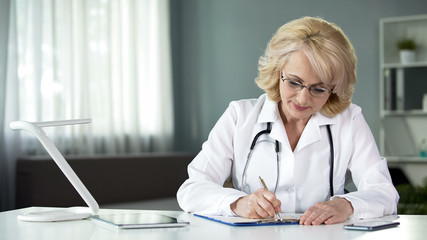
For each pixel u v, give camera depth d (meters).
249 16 5.00
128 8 4.52
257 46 4.98
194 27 5.13
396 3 4.70
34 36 3.77
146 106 4.68
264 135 1.60
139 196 3.89
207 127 5.07
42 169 3.33
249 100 1.71
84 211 1.45
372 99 4.73
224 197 1.38
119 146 4.41
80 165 3.52
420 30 4.57
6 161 3.62
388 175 1.53
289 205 1.56
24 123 1.30
